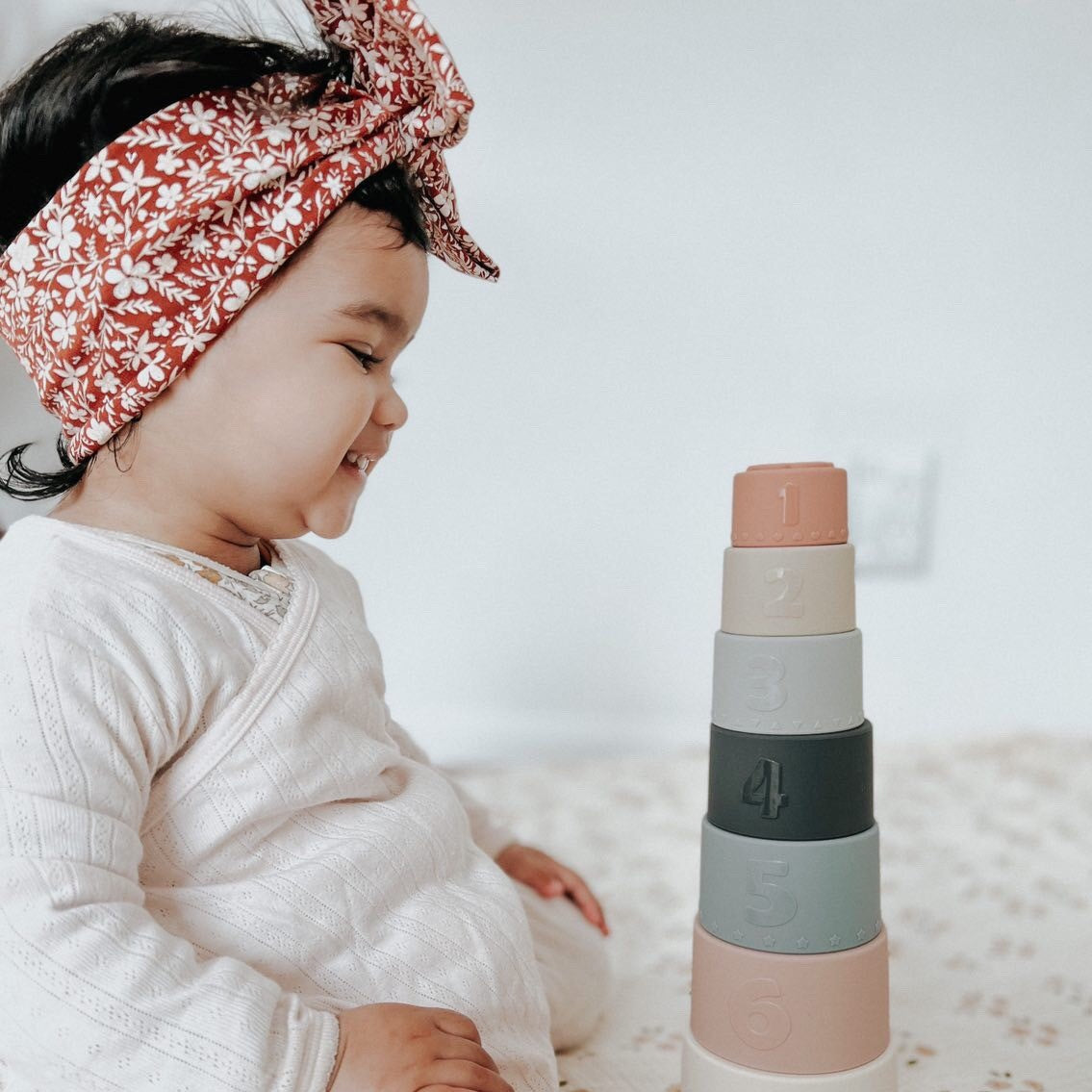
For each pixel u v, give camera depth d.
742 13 1.88
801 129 1.91
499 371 1.92
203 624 0.68
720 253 1.93
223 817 0.68
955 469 2.01
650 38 1.87
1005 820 1.54
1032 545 2.04
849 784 0.69
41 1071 0.56
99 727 0.61
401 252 0.71
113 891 0.59
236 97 0.69
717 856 0.71
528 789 1.70
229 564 0.75
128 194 0.67
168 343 0.67
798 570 0.69
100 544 0.68
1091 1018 0.98
